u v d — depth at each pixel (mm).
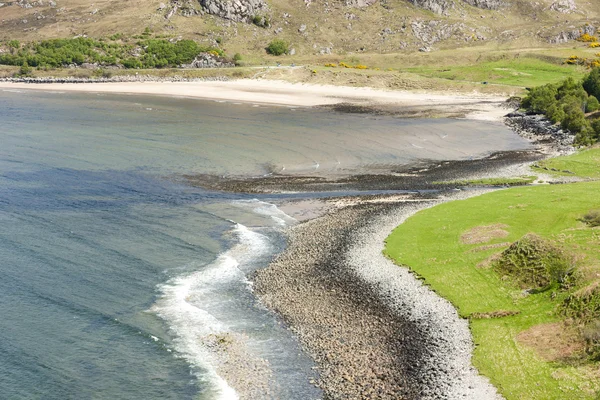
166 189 81625
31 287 50969
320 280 53031
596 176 84250
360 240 61938
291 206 74500
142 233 65000
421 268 53500
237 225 67875
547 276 47688
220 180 86438
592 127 107062
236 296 50625
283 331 44625
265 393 37031
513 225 60250
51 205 73562
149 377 38844
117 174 88438
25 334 43406
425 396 35719
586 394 34438
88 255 58531
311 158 99312
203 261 58000
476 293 48031
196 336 44031
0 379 37844
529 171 89188
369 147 107250
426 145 109438
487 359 39156
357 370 39000
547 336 40656
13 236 62594
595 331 38688
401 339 42594
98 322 45594
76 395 36750
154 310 47938
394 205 73562
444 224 63406
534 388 35688
